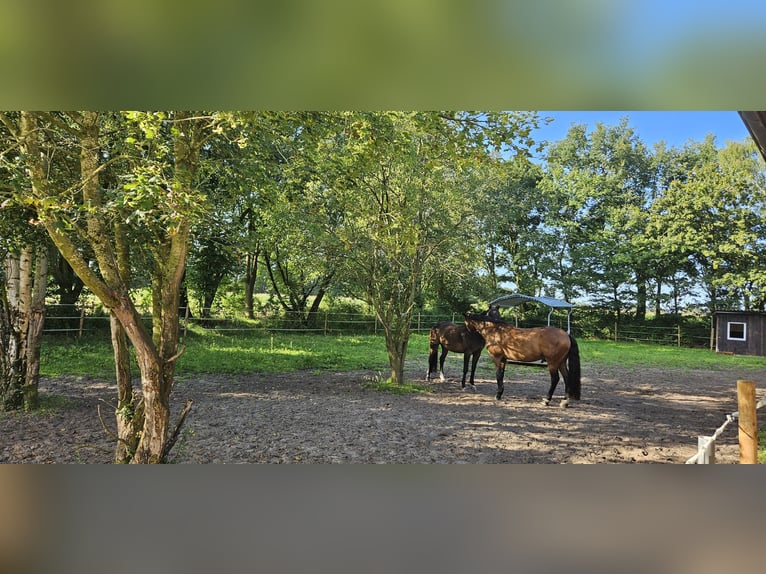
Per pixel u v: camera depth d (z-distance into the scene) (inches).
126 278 137.5
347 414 272.4
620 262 953.5
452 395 341.7
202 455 193.3
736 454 206.8
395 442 217.9
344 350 586.9
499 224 430.3
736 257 866.1
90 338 534.0
